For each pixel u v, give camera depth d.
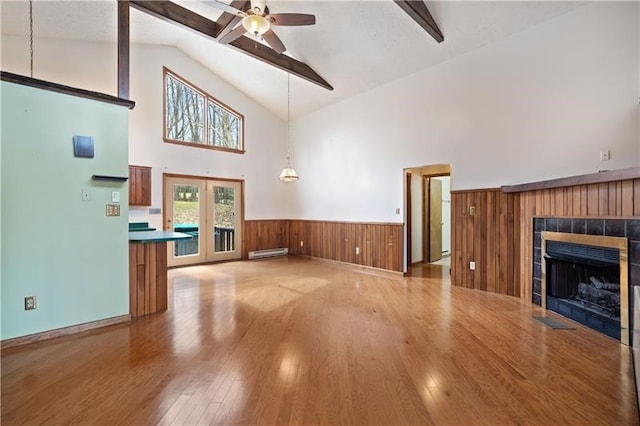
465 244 4.83
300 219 7.99
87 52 5.32
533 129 4.06
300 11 4.38
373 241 6.26
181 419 1.77
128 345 2.73
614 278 3.10
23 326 2.76
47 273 2.88
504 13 3.93
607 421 1.76
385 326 3.19
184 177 6.61
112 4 4.14
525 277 4.16
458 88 4.84
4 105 2.67
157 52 6.17
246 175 7.60
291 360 2.46
